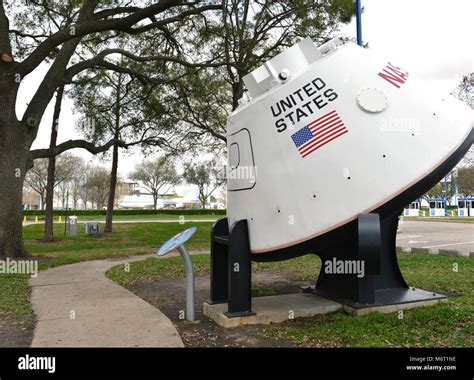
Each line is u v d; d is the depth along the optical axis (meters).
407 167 4.11
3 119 10.77
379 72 4.41
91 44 17.48
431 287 6.11
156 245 15.70
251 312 4.61
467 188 46.59
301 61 4.80
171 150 20.16
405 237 17.42
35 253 12.50
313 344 3.85
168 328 4.38
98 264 10.27
